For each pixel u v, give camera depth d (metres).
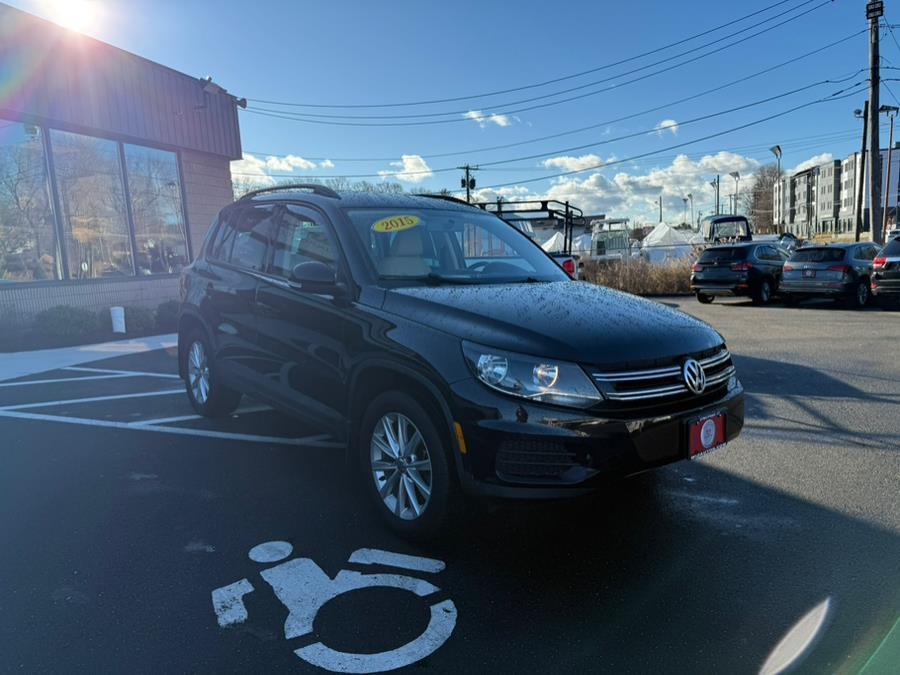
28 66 10.70
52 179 11.57
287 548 3.28
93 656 2.41
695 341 3.20
